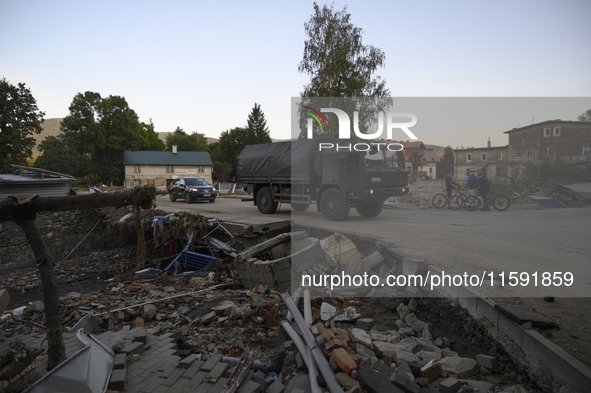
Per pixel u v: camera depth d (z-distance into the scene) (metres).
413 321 5.09
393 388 3.22
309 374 3.91
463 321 4.71
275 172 14.74
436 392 3.40
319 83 23.66
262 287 7.89
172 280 10.46
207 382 3.55
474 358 4.15
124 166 53.47
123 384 3.35
